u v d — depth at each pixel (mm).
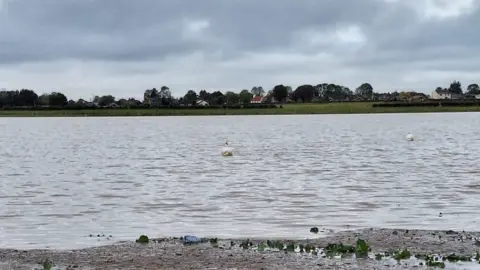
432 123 157125
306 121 187750
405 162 57312
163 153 72750
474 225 26109
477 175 45281
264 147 80062
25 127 171875
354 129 131375
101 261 19859
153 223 27516
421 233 23781
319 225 26562
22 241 23953
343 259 19781
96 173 50656
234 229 25859
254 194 36312
